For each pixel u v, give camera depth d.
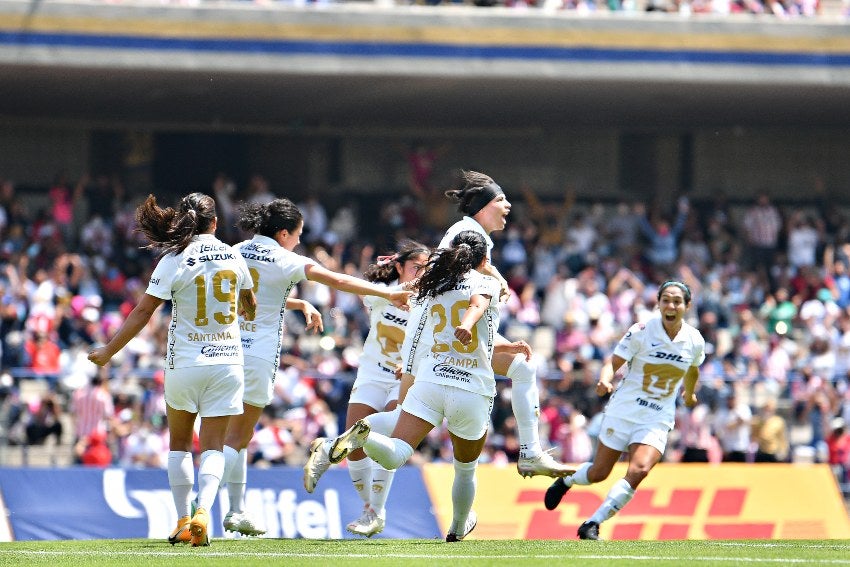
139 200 81.19
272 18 72.94
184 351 26.34
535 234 80.50
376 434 26.52
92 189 80.06
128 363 60.25
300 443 56.38
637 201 91.94
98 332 62.38
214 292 26.45
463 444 28.00
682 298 34.00
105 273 71.00
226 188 79.94
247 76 74.81
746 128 95.69
